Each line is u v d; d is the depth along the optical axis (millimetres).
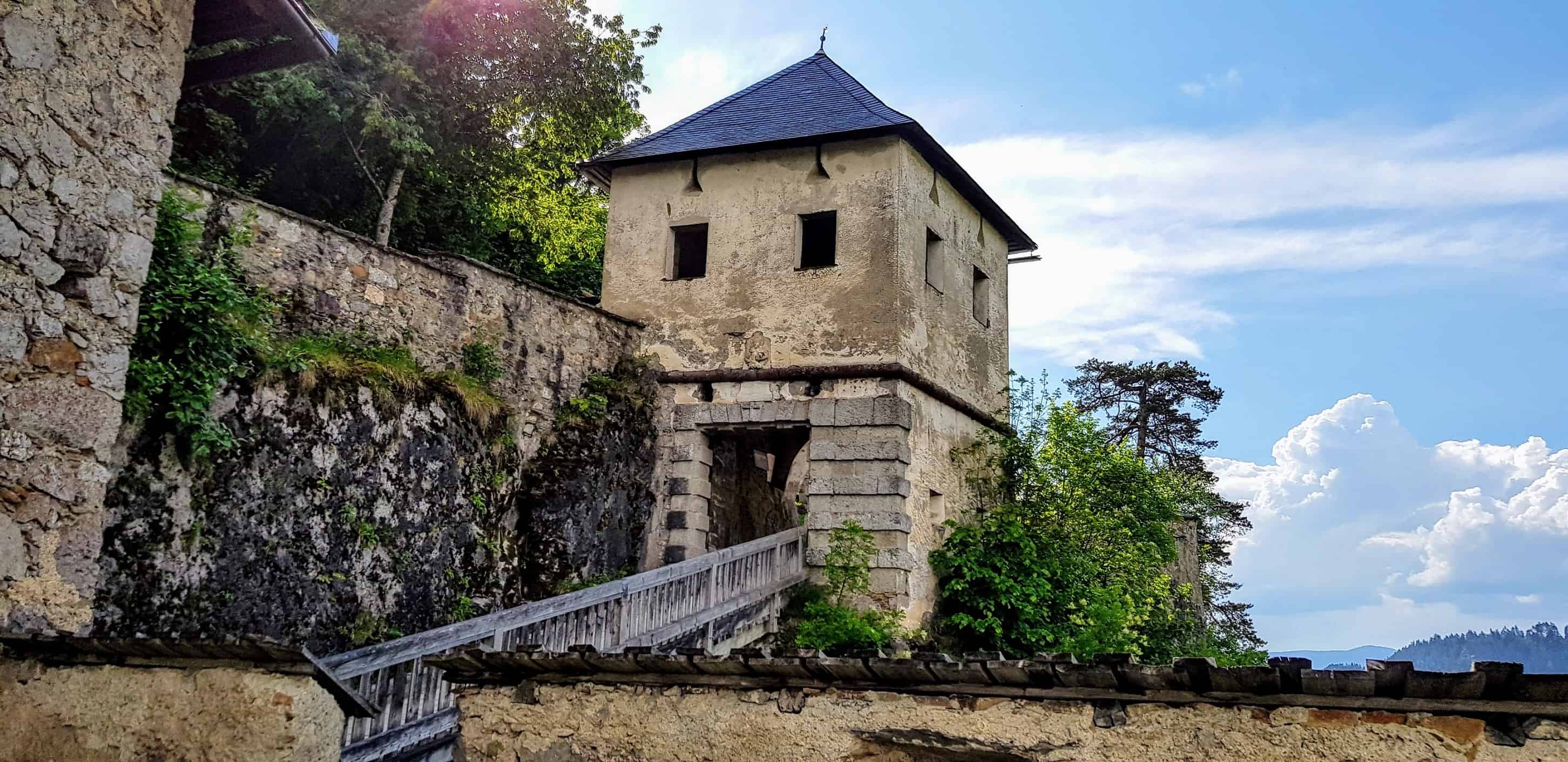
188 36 6930
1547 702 3465
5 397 5590
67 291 5980
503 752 4941
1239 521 35781
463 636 7965
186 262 8523
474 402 11758
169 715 4602
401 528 10297
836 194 15523
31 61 5844
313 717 4426
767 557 13289
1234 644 25875
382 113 16953
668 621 10773
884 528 14172
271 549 8820
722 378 15328
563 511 12859
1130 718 4016
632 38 21359
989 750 4203
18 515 5598
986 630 14969
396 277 11898
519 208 22438
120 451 7750
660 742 4676
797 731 4480
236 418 8734
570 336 14430
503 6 19203
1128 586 17594
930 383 15508
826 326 15109
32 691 5023
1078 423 18359
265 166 18531
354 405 9945
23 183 5754
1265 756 3787
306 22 7680
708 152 16062
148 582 7797
